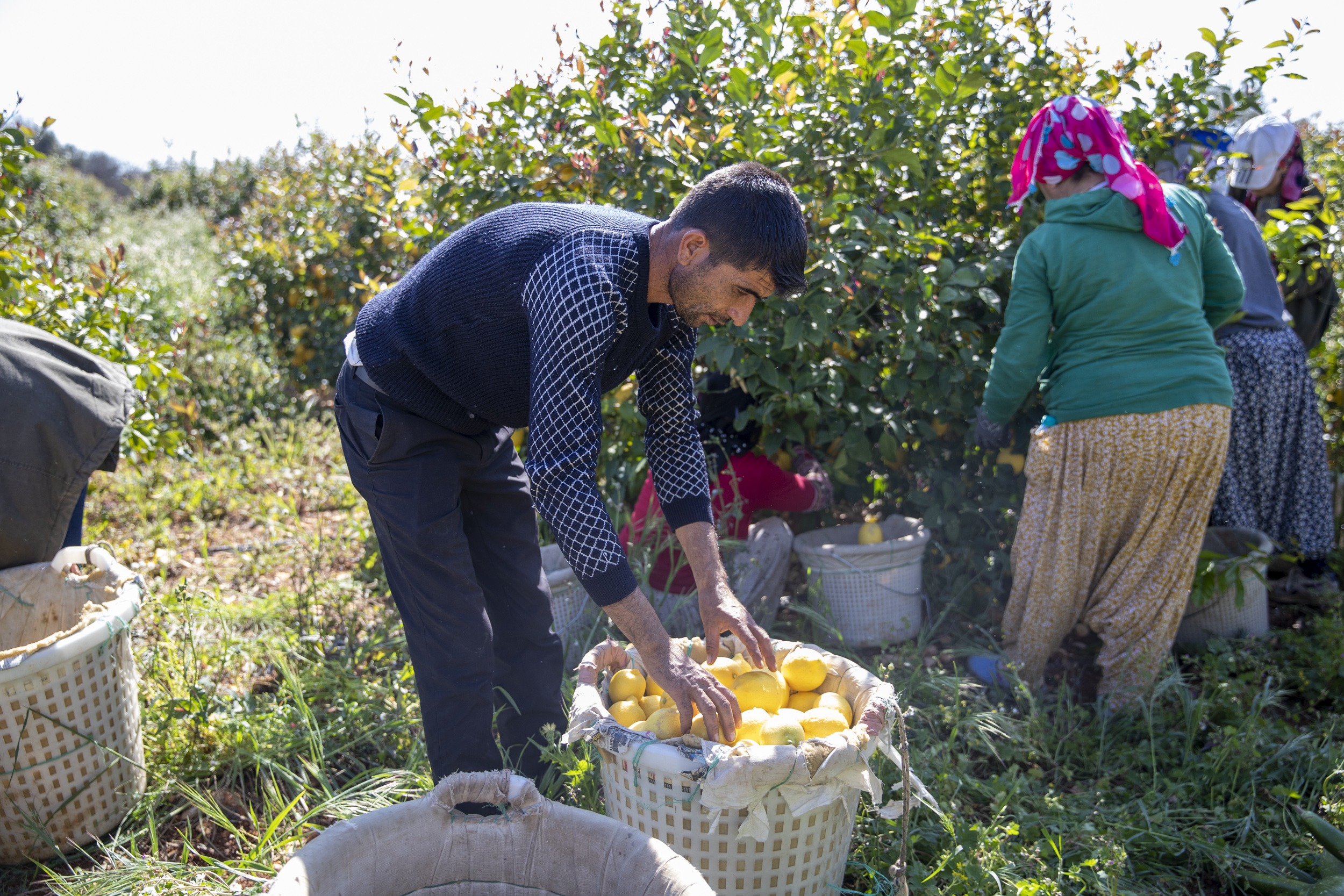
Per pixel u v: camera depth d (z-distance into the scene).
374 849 1.63
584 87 3.58
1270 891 2.11
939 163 3.60
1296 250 3.81
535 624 2.34
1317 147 5.31
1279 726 2.75
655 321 1.80
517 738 2.37
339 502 4.92
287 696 2.89
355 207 7.15
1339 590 3.59
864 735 1.73
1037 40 3.52
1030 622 2.98
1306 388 3.45
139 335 5.74
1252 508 3.54
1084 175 2.83
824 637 3.30
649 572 3.20
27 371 2.58
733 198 1.61
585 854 1.66
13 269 3.94
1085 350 2.82
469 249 1.83
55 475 2.62
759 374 3.18
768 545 3.29
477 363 1.89
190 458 5.30
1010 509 3.41
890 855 2.16
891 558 3.23
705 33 3.24
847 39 3.42
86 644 2.24
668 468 2.13
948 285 3.23
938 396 3.43
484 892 1.73
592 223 1.75
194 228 16.56
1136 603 2.90
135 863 2.15
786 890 1.83
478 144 3.67
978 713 2.70
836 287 3.21
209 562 4.21
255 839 2.37
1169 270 2.76
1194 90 3.48
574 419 1.65
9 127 3.81
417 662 2.13
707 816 1.76
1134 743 2.79
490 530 2.29
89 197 19.17
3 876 2.25
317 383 7.24
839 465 3.49
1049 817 2.32
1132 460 2.77
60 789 2.25
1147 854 2.29
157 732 2.67
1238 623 3.33
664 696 2.04
